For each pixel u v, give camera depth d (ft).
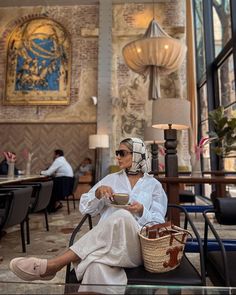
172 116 7.32
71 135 23.85
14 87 24.57
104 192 4.81
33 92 24.36
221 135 12.10
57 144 23.85
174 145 7.63
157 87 17.54
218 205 4.74
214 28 18.57
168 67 17.49
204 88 20.59
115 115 23.36
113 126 23.26
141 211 4.72
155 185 5.46
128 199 4.63
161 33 17.25
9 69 24.80
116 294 3.17
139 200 5.08
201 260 4.04
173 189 7.38
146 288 3.21
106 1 24.58
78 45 24.75
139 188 5.27
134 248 4.02
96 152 22.65
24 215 8.21
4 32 25.32
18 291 3.32
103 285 3.26
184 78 23.02
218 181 7.18
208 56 18.74
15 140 24.12
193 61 20.25
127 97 23.53
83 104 24.08
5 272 6.57
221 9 17.06
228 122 11.84
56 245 8.91
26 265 3.93
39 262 3.96
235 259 4.50
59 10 25.32
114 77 23.90
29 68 24.66
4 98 24.47
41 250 8.37
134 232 4.04
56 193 15.44
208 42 18.92
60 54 24.68
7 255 7.89
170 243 3.84
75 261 4.10
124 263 3.90
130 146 5.49
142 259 4.09
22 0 24.88
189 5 21.02
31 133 24.12
